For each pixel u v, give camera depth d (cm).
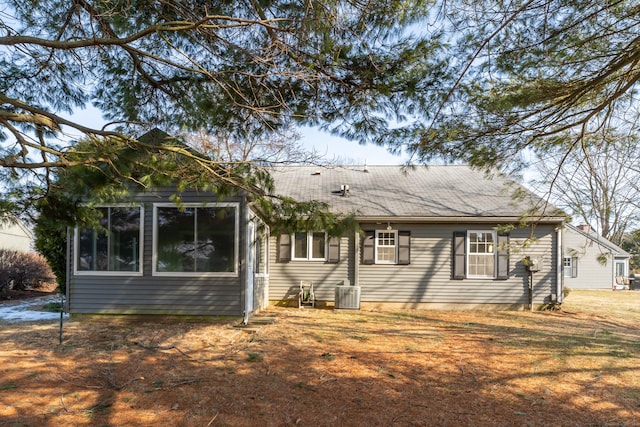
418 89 480
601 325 1013
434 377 577
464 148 636
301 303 1257
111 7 425
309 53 448
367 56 450
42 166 434
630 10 462
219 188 501
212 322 939
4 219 531
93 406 465
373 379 566
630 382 561
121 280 957
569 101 562
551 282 1258
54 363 618
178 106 512
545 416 451
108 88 516
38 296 1622
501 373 597
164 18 445
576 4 456
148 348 707
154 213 955
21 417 434
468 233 1280
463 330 916
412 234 1289
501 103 545
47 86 520
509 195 1381
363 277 1285
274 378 563
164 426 420
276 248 1306
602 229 1605
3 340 765
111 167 475
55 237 1113
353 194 1441
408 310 1238
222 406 469
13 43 367
